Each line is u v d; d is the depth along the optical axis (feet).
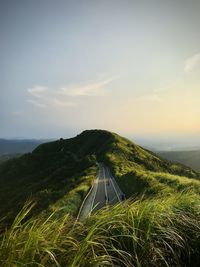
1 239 10.93
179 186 54.80
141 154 332.80
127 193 97.45
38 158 392.68
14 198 183.32
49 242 10.96
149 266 13.16
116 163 218.59
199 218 17.43
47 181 227.20
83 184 129.29
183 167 321.73
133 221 13.66
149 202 16.20
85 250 11.22
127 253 11.88
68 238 12.10
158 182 73.92
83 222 13.89
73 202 83.41
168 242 14.57
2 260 9.79
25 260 10.09
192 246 15.35
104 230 12.58
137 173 107.45
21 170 376.07
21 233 11.06
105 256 11.24
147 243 13.30
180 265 14.14
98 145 448.24
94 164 231.30
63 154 388.16
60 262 10.86
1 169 383.65
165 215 15.55
